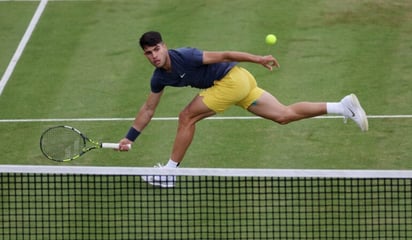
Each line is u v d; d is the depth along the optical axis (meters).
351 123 33.97
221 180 29.89
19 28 43.03
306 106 29.62
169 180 29.23
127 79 38.19
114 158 32.06
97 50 40.72
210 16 42.94
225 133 33.62
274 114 29.70
